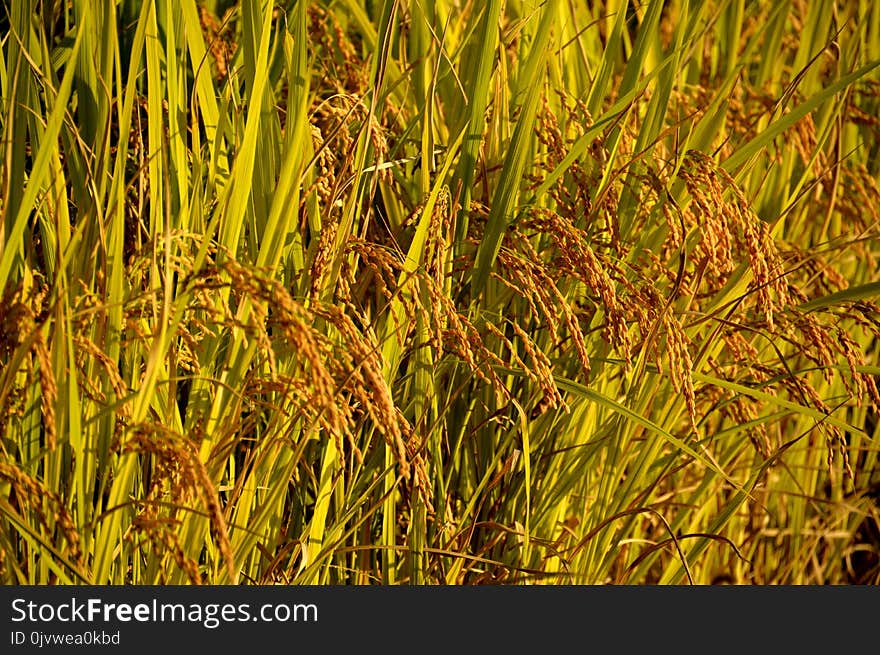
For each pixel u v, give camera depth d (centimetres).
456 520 225
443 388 220
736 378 242
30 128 180
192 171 196
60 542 170
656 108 228
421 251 203
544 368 182
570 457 227
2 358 172
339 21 299
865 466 310
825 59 329
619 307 191
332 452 191
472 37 242
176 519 158
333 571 214
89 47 185
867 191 297
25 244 181
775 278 205
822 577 314
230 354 174
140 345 173
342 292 183
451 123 241
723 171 207
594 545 229
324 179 191
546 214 202
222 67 229
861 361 221
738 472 289
